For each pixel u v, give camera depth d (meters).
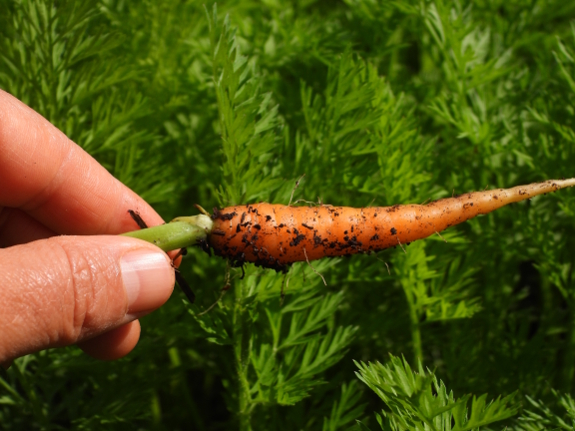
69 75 0.18
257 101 0.14
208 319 0.15
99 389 0.18
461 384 0.18
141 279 0.13
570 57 0.19
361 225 0.14
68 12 0.17
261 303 0.16
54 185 0.16
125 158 0.18
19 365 0.17
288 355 0.16
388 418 0.12
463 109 0.19
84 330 0.13
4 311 0.12
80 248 0.12
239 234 0.14
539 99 0.20
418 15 0.20
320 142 0.18
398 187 0.17
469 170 0.20
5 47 0.17
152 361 0.20
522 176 0.20
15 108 0.15
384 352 0.20
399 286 0.20
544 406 0.15
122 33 0.19
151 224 0.17
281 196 0.16
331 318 0.18
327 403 0.17
